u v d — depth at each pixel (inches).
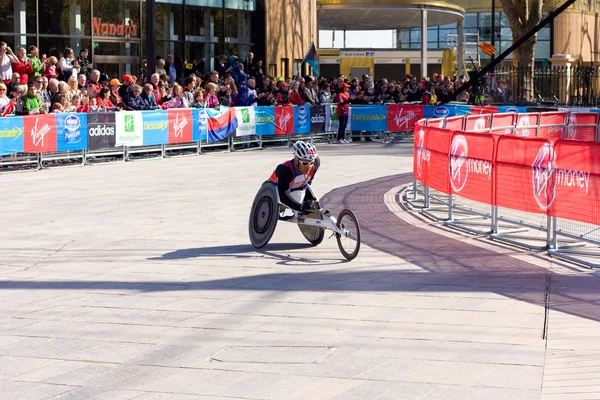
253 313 267.4
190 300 285.0
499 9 2130.9
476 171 412.8
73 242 391.5
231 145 900.6
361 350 227.8
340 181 627.5
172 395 195.9
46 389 200.8
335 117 1028.5
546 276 316.8
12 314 270.1
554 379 201.2
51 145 697.6
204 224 438.0
